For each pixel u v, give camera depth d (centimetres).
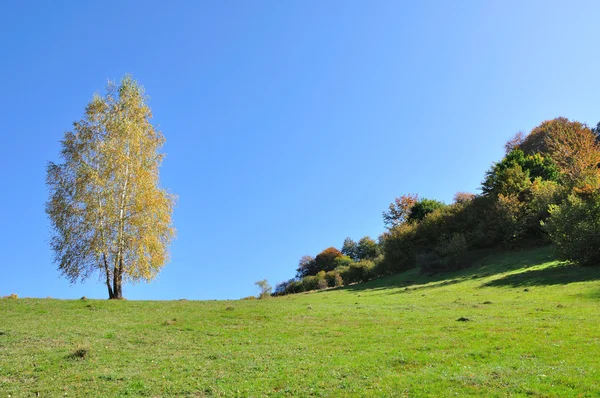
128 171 3766
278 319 2575
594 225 3625
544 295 2877
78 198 3538
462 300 3111
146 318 2656
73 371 1578
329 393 1258
